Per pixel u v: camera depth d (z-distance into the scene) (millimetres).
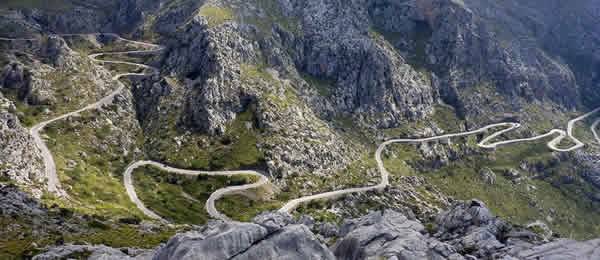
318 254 87000
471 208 133375
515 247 107438
